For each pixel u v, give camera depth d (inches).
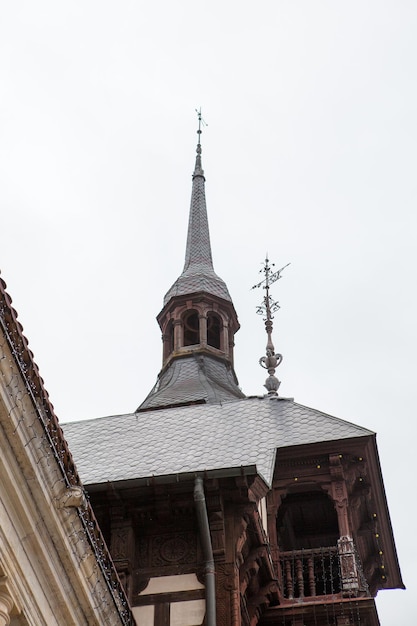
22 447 592.7
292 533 1144.8
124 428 1112.8
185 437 1050.1
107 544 869.2
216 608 834.2
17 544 596.4
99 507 881.5
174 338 1605.6
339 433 1079.6
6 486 589.6
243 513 871.7
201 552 861.2
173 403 1424.7
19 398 590.6
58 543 628.4
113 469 944.3
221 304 1651.1
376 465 1085.8
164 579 855.7
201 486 857.5
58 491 624.7
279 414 1130.0
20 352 597.6
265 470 963.3
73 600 648.4
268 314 1478.8
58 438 630.5
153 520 879.1
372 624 920.9
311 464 1068.5
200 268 1733.5
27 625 598.5
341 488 1051.9
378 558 1134.4
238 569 866.8
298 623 920.9
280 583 970.1
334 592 1034.1
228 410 1154.0
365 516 1113.4
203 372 1526.8
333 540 1138.7
